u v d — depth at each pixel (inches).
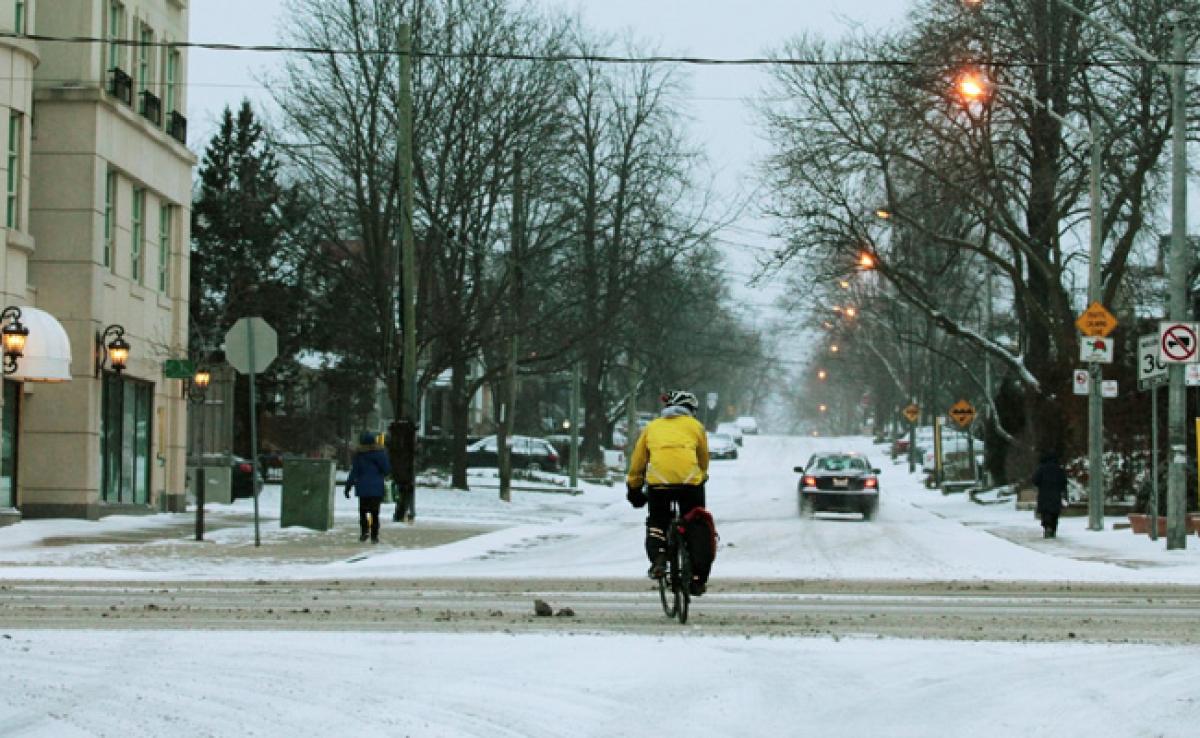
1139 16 2413.9
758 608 993.5
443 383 5698.8
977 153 2527.1
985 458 3526.1
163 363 2361.0
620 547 1807.3
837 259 2758.4
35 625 836.0
